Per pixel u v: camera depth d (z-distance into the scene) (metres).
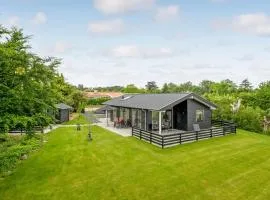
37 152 20.58
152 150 20.25
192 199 11.77
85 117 49.59
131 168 16.05
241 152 19.25
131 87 101.00
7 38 12.91
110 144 23.00
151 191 12.71
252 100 41.25
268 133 28.05
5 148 12.84
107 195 12.43
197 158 17.78
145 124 28.30
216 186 13.08
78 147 22.19
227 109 33.75
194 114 27.31
